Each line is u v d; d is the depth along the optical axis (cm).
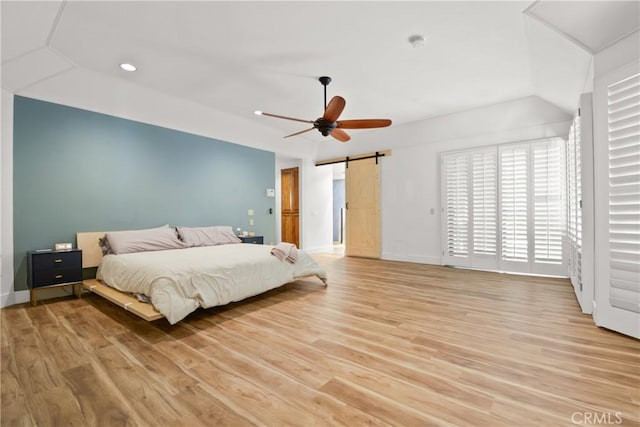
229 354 204
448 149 525
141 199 426
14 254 320
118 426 134
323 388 163
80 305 317
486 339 224
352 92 411
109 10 235
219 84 378
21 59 282
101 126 386
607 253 233
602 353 199
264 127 570
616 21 209
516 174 455
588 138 267
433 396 155
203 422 137
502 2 231
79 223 366
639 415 139
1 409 146
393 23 257
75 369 184
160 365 189
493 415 140
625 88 215
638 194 210
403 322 261
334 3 231
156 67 331
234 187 559
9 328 251
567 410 143
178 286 256
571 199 377
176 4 229
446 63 331
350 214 664
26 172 326
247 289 305
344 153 673
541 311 287
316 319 270
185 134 482
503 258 468
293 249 372
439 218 540
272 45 290
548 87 373
